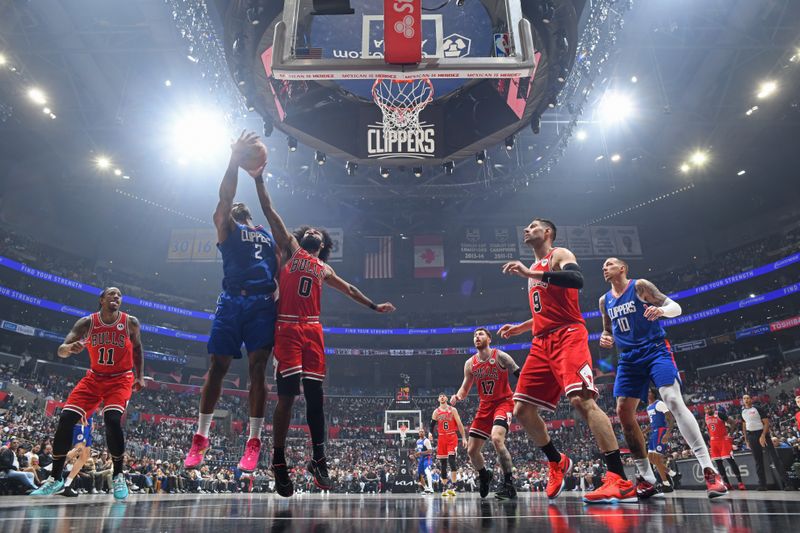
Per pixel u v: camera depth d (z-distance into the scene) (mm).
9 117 30438
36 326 35812
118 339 5828
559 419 37000
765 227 39656
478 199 40688
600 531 1994
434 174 34125
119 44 26547
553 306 4477
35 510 3406
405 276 44562
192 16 19641
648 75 29516
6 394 24844
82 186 37062
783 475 9602
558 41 10898
